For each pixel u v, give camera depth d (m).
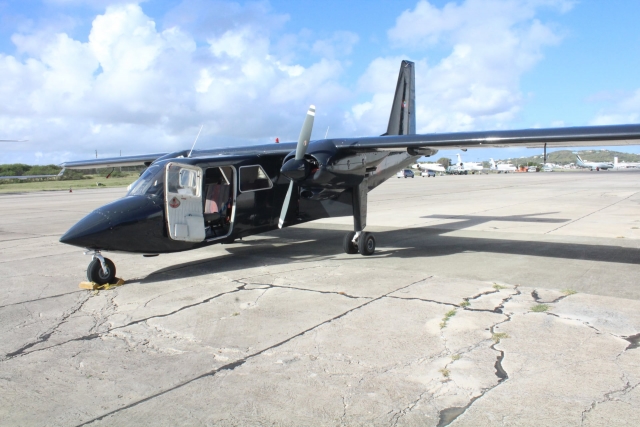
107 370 4.57
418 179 59.56
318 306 6.43
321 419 3.62
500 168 106.25
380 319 5.84
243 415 3.71
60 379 4.39
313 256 10.16
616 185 36.88
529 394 3.92
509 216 17.09
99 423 3.63
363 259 9.73
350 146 9.40
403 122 13.62
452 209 19.94
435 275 8.15
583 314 5.90
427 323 5.66
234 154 10.34
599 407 3.70
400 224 15.45
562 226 14.23
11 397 4.07
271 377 4.34
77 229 7.30
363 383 4.18
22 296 7.31
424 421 3.56
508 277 7.93
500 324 5.59
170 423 3.61
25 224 17.22
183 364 4.66
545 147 8.76
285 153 9.78
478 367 4.44
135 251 7.92
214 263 9.53
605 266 8.70
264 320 5.90
